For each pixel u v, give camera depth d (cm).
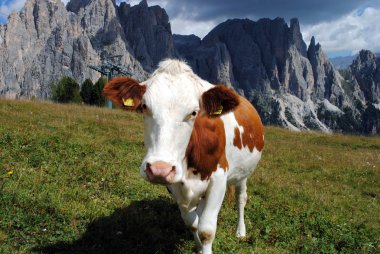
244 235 298
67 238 256
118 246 254
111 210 308
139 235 273
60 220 278
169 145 177
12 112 675
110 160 441
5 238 244
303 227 330
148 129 184
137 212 306
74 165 398
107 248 252
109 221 284
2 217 266
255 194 429
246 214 344
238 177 274
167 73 189
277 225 320
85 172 381
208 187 222
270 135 980
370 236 328
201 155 209
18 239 247
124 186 362
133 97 189
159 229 287
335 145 919
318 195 445
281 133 1022
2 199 288
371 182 557
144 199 340
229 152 242
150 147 181
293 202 408
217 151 219
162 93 181
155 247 258
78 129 606
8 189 306
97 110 947
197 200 222
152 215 307
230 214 334
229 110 198
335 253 279
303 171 584
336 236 312
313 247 285
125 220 292
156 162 172
